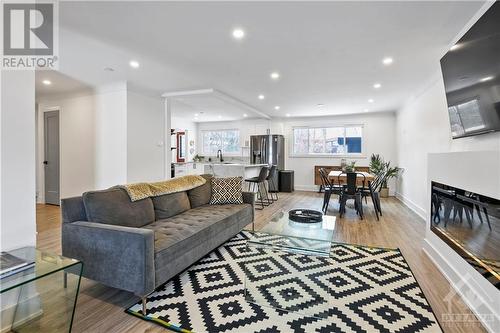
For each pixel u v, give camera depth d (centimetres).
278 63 341
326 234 250
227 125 908
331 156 782
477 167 190
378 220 436
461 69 224
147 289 175
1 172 164
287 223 282
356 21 235
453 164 229
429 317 174
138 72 381
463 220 210
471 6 210
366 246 312
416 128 491
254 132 855
